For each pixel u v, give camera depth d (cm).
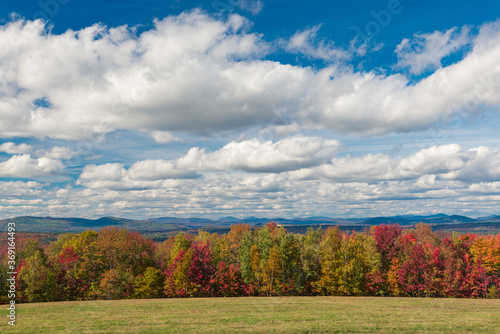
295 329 2303
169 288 5250
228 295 5244
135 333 2252
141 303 3847
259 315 2903
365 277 5134
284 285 5206
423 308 3328
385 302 3838
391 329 2312
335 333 2216
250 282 5416
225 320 2659
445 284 5019
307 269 5328
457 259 5228
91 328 2397
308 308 3347
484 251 5184
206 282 5231
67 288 5412
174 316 2856
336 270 5022
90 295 5359
